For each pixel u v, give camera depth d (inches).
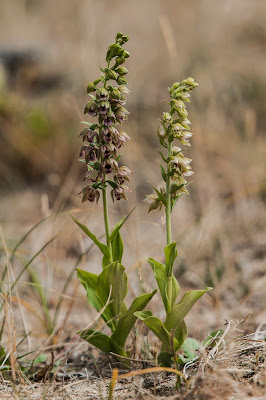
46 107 315.0
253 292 155.3
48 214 181.0
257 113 309.9
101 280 105.8
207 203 218.2
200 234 192.5
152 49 378.6
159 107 305.3
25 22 490.9
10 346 101.3
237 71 344.5
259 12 425.1
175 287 102.6
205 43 384.8
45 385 103.9
